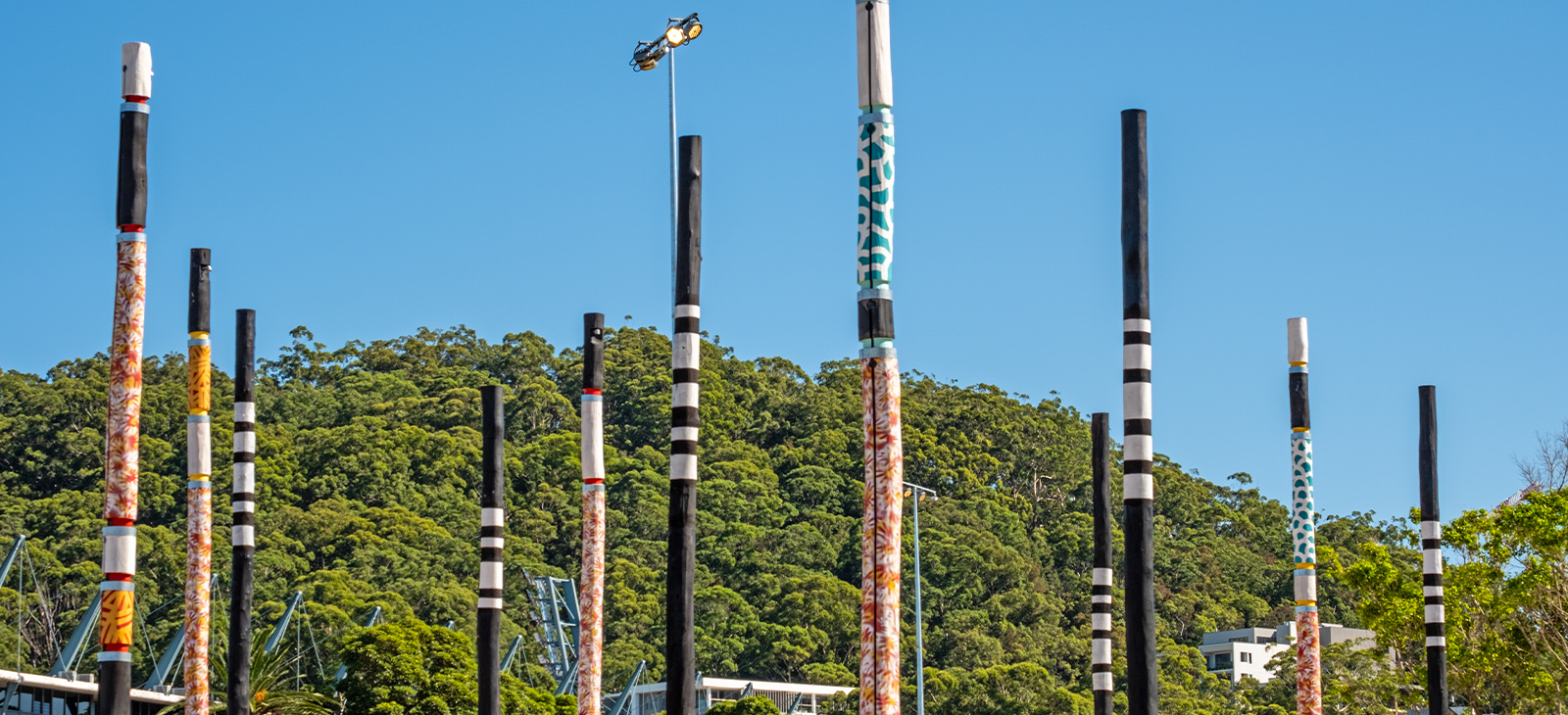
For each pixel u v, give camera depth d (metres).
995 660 140.62
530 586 137.12
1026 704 111.75
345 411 192.00
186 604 33.28
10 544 135.62
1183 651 134.88
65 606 126.62
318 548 145.12
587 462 29.70
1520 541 47.84
